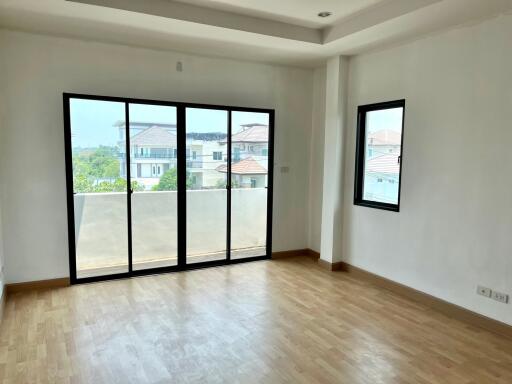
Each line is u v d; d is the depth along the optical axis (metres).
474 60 3.60
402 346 3.24
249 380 2.71
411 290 4.32
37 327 3.47
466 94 3.68
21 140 4.20
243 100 5.36
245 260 5.63
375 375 2.80
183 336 3.35
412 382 2.72
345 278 5.01
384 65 4.57
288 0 3.56
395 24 3.71
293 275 5.09
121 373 2.78
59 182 4.41
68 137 4.39
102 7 3.37
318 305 4.10
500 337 3.42
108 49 4.49
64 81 4.33
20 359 2.94
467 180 3.70
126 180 4.75
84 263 4.66
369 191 4.99
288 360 2.99
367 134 4.98
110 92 4.55
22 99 4.17
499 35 3.39
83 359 2.96
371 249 4.87
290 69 5.67
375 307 4.07
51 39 4.23
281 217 5.85
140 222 4.90
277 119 5.64
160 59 4.78
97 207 4.65
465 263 3.75
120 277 4.81
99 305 3.98
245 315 3.80
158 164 4.91
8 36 4.05
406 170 4.34
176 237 5.13
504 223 3.41
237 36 4.16
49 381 2.67
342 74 5.04
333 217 5.24
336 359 3.01
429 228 4.10
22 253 4.30
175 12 3.63
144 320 3.65
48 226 4.40
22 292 4.29
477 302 3.65
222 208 5.42
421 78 4.12
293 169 5.87
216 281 4.79
